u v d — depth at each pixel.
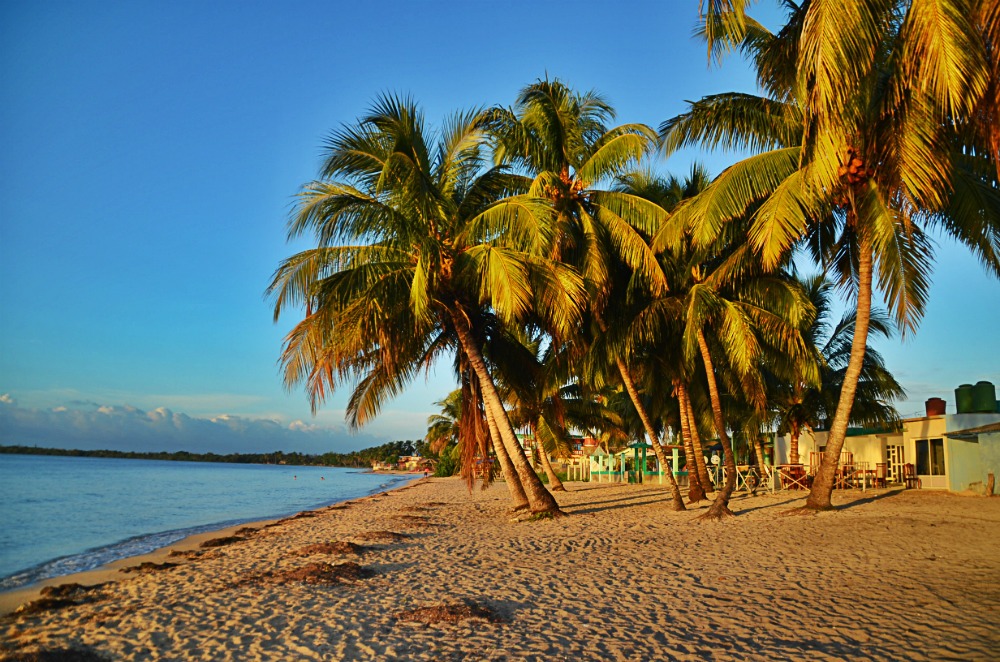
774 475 26.88
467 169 18.92
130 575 13.43
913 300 13.97
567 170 19.30
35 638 7.82
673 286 20.34
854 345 16.02
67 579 13.59
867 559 10.58
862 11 8.45
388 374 19.41
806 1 12.65
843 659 6.02
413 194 16.09
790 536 13.24
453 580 10.46
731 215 15.70
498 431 21.25
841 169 13.88
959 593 8.09
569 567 11.35
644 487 31.98
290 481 81.44
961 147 13.58
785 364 22.78
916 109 11.48
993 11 7.32
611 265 20.23
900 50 10.83
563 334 17.53
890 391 26.14
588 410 37.38
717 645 6.66
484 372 19.11
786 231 14.39
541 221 15.52
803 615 7.57
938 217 14.52
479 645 6.90
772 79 14.73
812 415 27.50
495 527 18.05
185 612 8.79
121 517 29.86
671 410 33.38
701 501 21.72
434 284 16.56
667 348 21.89
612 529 16.02
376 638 7.26
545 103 18.81
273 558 13.62
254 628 7.86
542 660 6.38
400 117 16.36
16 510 32.22
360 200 16.12
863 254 15.54
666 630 7.28
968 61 7.82
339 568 11.23
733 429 33.09
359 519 22.88
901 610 7.50
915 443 26.53
